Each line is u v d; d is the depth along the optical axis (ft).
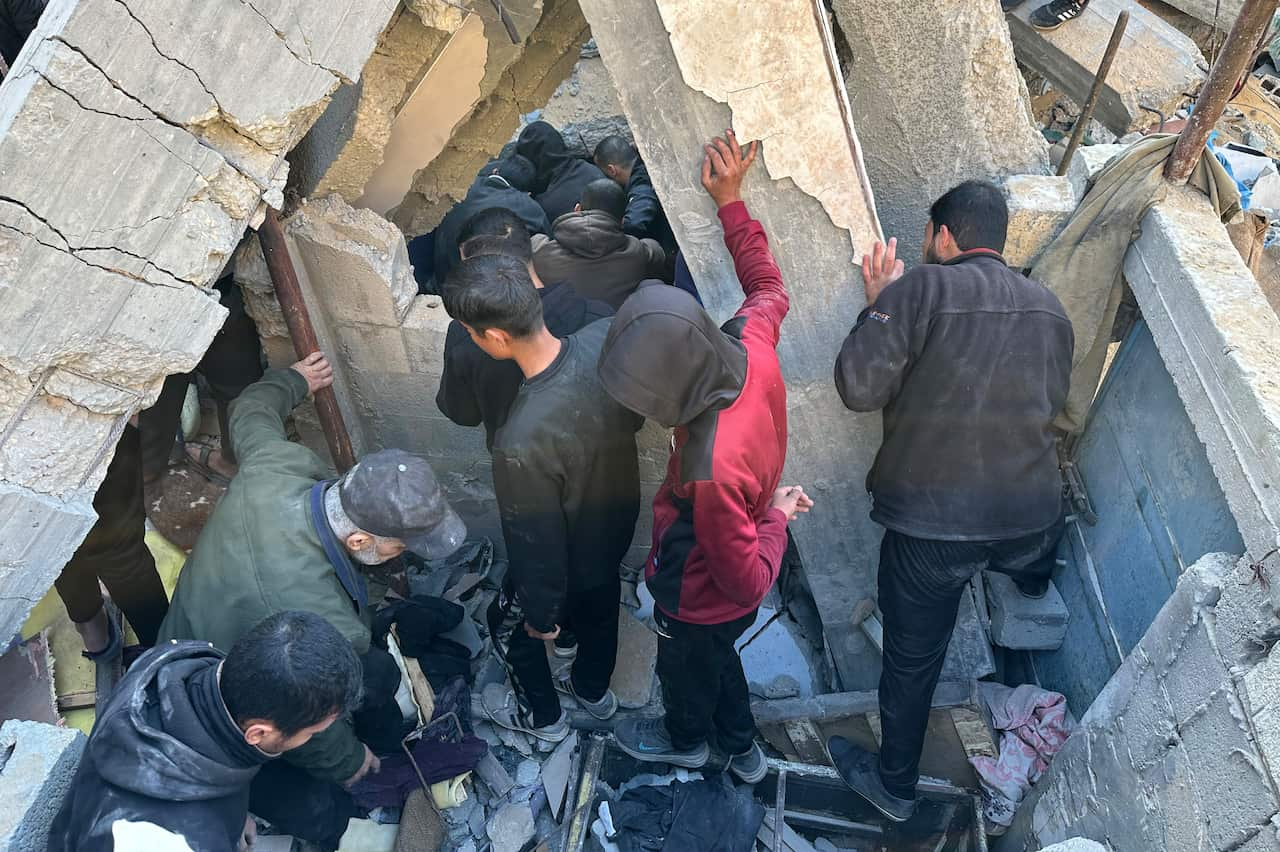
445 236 12.55
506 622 8.83
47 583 6.50
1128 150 8.55
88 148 5.44
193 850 5.13
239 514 6.98
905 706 8.41
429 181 11.48
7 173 5.27
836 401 8.86
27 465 6.12
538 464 6.66
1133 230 8.52
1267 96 18.44
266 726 5.27
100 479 6.59
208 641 6.88
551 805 8.86
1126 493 8.90
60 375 6.01
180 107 5.66
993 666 9.68
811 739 9.50
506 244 7.98
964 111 9.06
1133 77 15.21
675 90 7.33
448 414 8.37
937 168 9.59
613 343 5.52
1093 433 9.75
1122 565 8.80
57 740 5.84
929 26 8.51
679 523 6.83
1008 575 9.95
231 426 7.87
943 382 7.29
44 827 5.66
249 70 5.79
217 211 6.18
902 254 10.41
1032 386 7.30
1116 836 7.09
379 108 8.26
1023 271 9.55
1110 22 15.44
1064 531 10.11
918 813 9.32
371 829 8.08
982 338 7.17
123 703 5.41
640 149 7.76
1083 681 9.28
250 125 5.98
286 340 9.53
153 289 6.07
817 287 8.32
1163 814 6.45
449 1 7.47
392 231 9.23
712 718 8.79
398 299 9.21
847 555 9.80
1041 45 15.92
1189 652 6.41
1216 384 7.07
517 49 9.61
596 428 6.81
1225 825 5.75
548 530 7.06
